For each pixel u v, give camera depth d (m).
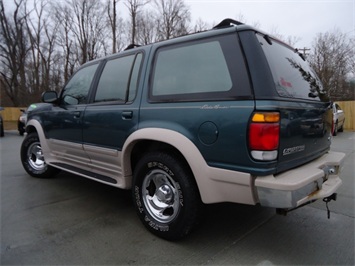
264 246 2.40
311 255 2.26
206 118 2.11
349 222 2.91
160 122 2.41
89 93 3.32
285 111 1.98
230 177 2.01
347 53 25.78
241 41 2.08
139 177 2.64
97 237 2.54
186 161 2.37
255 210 3.20
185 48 2.43
